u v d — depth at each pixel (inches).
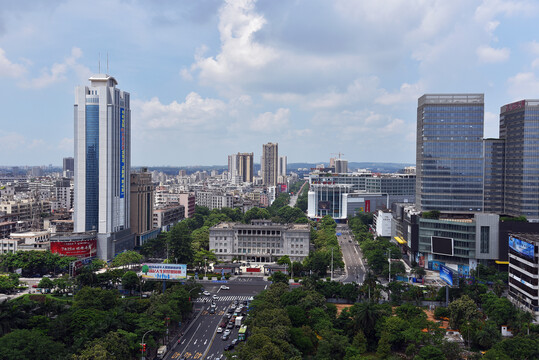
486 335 7623.0
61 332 7308.1
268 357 6437.0
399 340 7701.8
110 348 6624.0
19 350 6343.5
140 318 7780.5
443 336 7711.6
